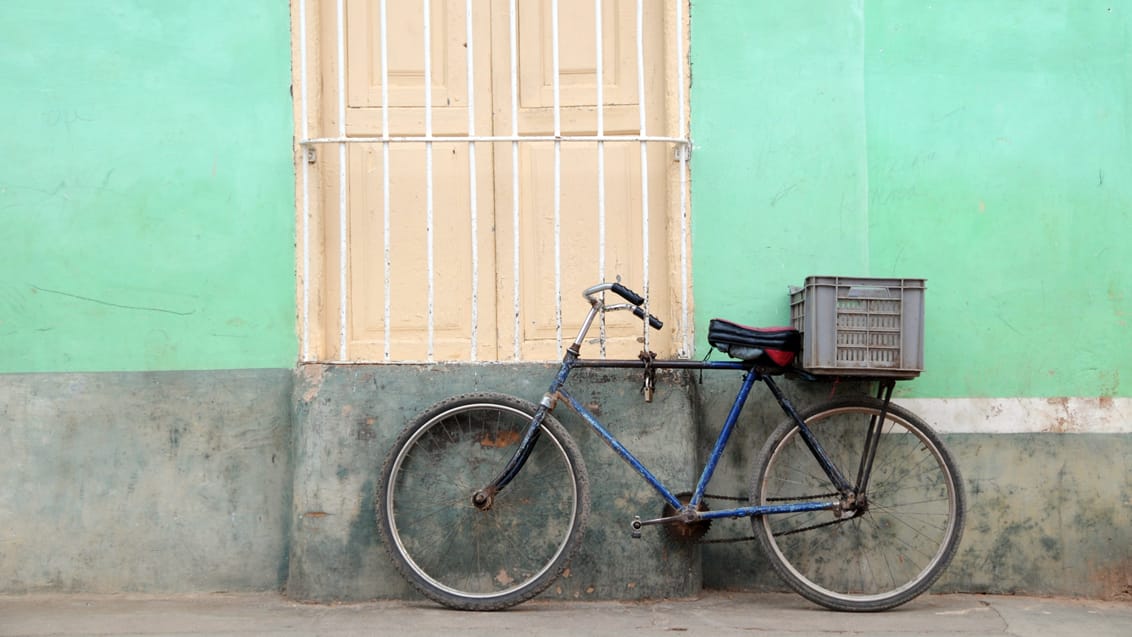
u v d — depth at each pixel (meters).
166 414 4.42
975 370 4.49
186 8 4.46
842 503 4.18
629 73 4.61
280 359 4.44
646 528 4.27
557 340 4.41
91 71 4.45
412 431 4.18
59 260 4.43
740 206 4.47
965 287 4.50
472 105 4.35
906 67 4.52
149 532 4.40
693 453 4.32
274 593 4.40
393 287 4.57
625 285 4.55
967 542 4.47
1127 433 4.47
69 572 4.38
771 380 4.29
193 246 4.44
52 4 4.45
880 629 3.87
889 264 4.48
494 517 4.31
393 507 4.22
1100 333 4.50
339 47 4.53
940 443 4.26
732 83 4.48
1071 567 4.45
